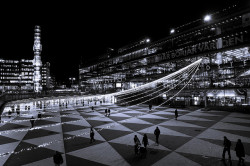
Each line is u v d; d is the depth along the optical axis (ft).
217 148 38.04
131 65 167.84
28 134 52.31
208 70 105.60
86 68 255.70
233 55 95.45
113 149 38.70
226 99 99.91
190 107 115.03
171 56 126.31
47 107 128.67
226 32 95.09
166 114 87.30
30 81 427.33
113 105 138.62
